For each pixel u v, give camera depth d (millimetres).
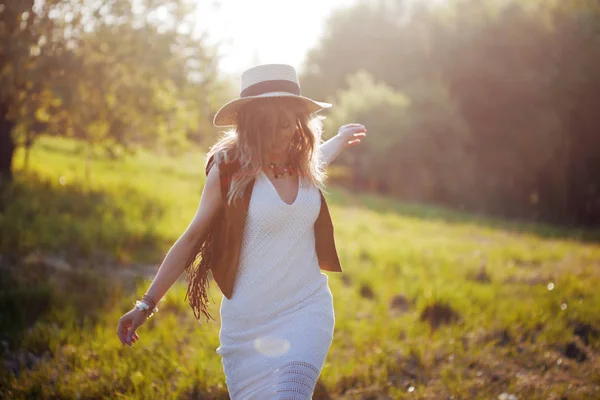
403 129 33031
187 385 4172
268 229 2553
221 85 15344
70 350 4648
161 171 21719
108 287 6629
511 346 5773
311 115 2713
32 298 5746
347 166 34562
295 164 2658
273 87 2617
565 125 37438
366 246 11953
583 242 19516
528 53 37125
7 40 11984
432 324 6570
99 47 12992
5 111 13344
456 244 14234
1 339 4914
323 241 2762
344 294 7852
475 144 37781
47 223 9094
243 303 2580
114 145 14867
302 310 2590
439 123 34188
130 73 13430
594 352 5812
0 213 9461
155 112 14078
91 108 13180
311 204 2639
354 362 5008
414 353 5352
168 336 5168
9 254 7371
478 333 6102
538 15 36969
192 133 16734
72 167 17312
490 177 37344
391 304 7656
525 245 15570
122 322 2570
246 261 2584
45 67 12234
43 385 4016
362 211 20328
